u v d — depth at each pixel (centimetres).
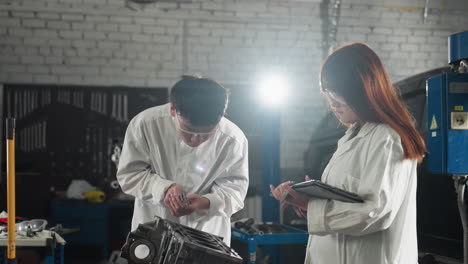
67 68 567
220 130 175
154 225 141
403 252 134
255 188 573
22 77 561
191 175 177
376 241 135
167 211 179
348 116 140
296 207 154
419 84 302
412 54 611
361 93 133
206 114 148
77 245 517
